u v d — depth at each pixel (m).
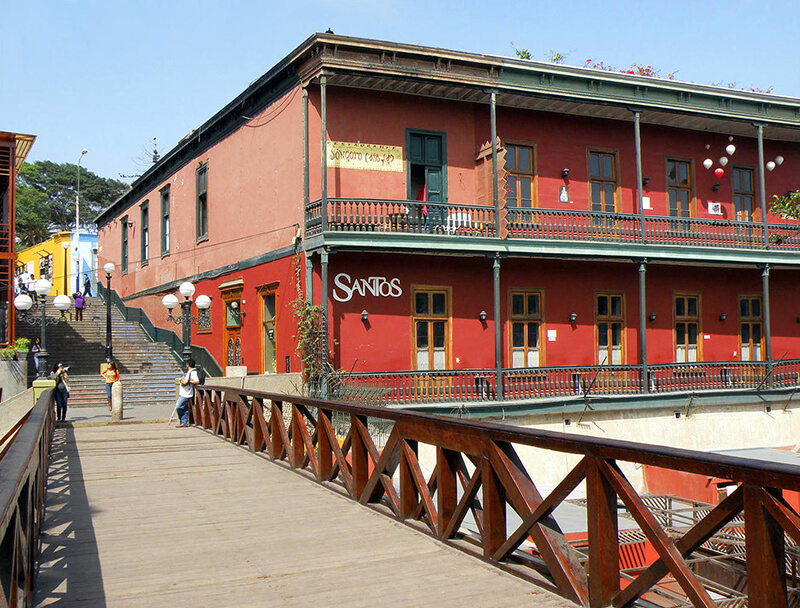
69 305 17.84
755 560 3.49
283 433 10.73
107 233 38.19
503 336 19.88
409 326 18.78
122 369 25.52
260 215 20.62
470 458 5.94
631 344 21.42
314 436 9.63
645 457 4.11
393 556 6.00
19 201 66.44
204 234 24.95
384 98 19.03
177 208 27.25
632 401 19.41
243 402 12.81
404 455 7.05
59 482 9.72
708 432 20.61
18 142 25.19
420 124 19.36
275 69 18.97
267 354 20.31
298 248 18.30
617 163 21.62
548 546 4.96
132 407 22.33
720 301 22.81
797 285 24.14
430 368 18.97
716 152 23.22
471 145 19.91
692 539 3.86
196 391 17.14
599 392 19.45
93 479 9.91
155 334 29.08
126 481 9.75
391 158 18.98
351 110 18.69
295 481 9.60
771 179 24.16
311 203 17.77
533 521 5.08
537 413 18.38
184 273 26.41
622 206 21.59
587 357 20.78
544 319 20.33
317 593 5.11
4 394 20.88
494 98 18.72
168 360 26.92
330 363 17.84
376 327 18.44
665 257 20.19
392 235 17.56
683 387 20.38
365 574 5.53
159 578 5.53
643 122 21.94
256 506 8.09
